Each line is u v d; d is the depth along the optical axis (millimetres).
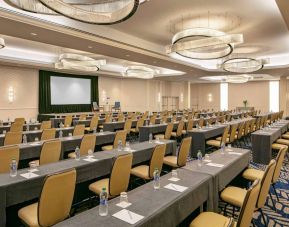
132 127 10820
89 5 5359
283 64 12625
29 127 8656
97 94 17812
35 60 12281
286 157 7441
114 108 18109
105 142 6742
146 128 8703
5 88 13062
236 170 3873
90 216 2100
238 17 7027
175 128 9734
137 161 4703
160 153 4176
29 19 6000
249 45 10406
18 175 3205
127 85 19953
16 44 10430
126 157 3439
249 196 2035
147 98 21078
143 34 8641
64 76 15938
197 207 2791
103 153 4520
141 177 4160
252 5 6223
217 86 24719
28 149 5121
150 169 4043
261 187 2688
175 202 2383
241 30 8289
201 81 23609
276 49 11172
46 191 2453
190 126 9281
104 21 4652
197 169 3359
